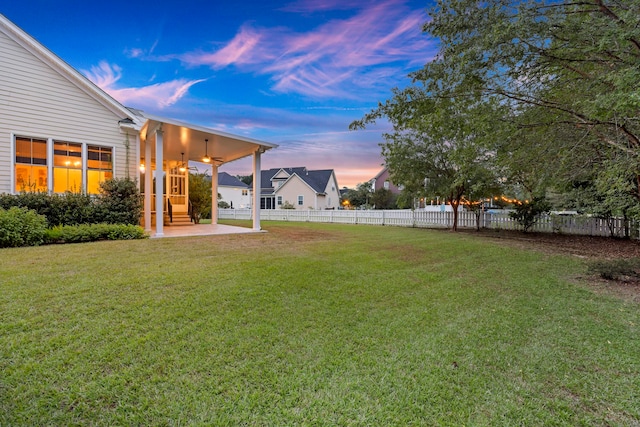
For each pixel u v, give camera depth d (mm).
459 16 4449
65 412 1594
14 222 5980
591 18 3785
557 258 6227
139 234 7738
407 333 2654
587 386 1959
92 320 2654
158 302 3115
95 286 3518
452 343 2492
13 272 4016
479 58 4324
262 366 2076
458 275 4707
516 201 11391
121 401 1688
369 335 2600
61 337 2338
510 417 1659
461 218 13883
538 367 2168
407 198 12719
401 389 1878
